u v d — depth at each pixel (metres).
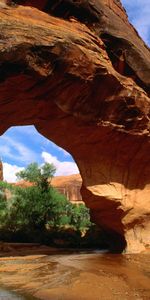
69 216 29.33
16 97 11.95
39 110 13.20
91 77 11.62
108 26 13.20
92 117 12.94
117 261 11.87
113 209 15.02
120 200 14.67
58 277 8.88
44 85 11.39
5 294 7.30
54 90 11.75
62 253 16.28
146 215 15.23
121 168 15.04
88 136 14.16
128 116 13.49
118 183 14.90
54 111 13.35
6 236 22.50
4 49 9.58
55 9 11.96
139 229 15.22
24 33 9.95
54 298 6.97
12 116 13.16
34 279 8.77
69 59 10.83
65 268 10.12
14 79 10.76
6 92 11.45
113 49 13.45
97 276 8.94
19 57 9.88
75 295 7.20
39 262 11.92
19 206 24.86
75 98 12.15
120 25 13.95
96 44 12.59
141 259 12.55
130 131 13.79
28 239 22.34
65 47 10.59
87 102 12.44
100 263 11.22
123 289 7.84
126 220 14.98
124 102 12.96
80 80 11.48
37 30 10.30
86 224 29.12
